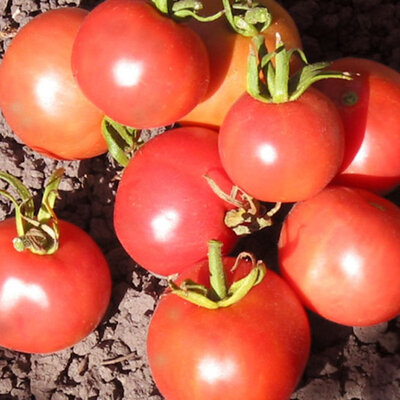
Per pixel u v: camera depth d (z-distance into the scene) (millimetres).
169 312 382
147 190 396
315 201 393
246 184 379
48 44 408
